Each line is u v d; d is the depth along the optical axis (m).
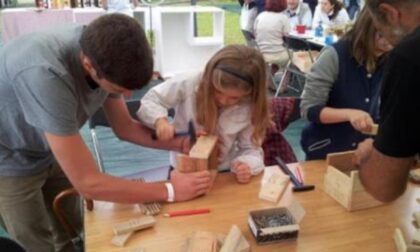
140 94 2.53
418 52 0.70
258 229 0.95
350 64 1.41
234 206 1.11
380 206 1.12
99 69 0.88
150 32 4.96
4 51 1.07
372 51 1.33
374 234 1.01
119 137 1.35
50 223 1.52
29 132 1.21
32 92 0.94
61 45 1.02
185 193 1.12
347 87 1.43
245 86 1.18
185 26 5.01
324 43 4.12
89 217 1.04
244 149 1.40
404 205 1.13
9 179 1.29
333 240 0.98
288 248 0.95
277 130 1.68
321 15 5.00
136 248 0.93
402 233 1.00
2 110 1.15
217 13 5.07
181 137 1.35
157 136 1.30
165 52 4.98
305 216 1.07
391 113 0.75
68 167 0.98
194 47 5.11
